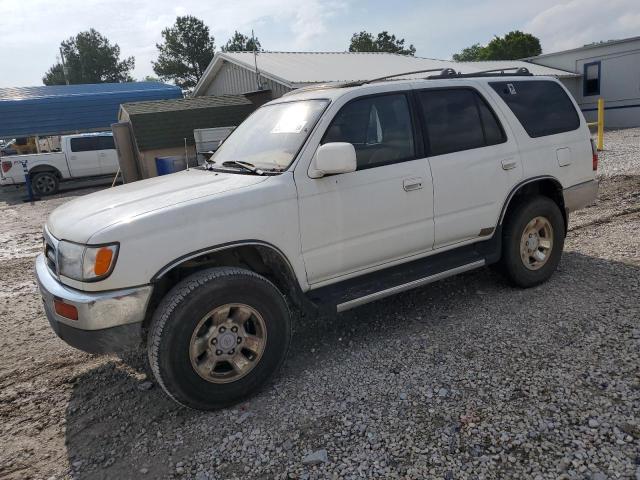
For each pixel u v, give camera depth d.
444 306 4.68
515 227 4.67
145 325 3.41
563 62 26.84
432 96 4.30
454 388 3.32
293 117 4.01
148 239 3.08
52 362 4.30
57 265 3.25
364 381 3.52
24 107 22.00
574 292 4.69
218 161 4.34
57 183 18.08
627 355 3.51
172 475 2.78
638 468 2.50
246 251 3.70
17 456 3.08
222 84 22.45
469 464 2.64
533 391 3.20
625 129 22.17
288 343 3.56
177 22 71.44
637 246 5.81
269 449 2.91
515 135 4.66
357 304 3.81
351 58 22.91
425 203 4.11
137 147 13.25
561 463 2.58
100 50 88.00
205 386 3.23
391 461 2.71
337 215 3.71
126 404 3.55
